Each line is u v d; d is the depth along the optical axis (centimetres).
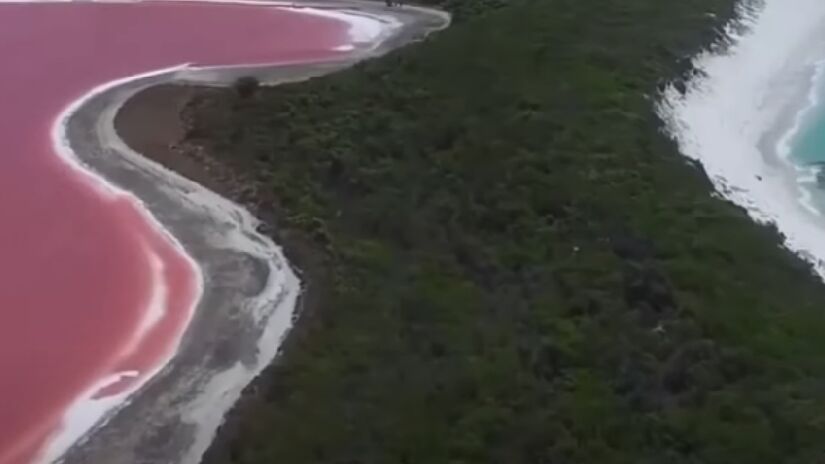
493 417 4178
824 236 6488
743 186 7012
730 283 5291
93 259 5278
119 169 6166
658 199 6062
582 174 6225
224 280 5109
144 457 4000
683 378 4500
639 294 5116
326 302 4912
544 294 5112
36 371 4472
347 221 5681
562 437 4109
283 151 6384
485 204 5944
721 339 4812
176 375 4444
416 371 4425
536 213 5856
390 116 6856
